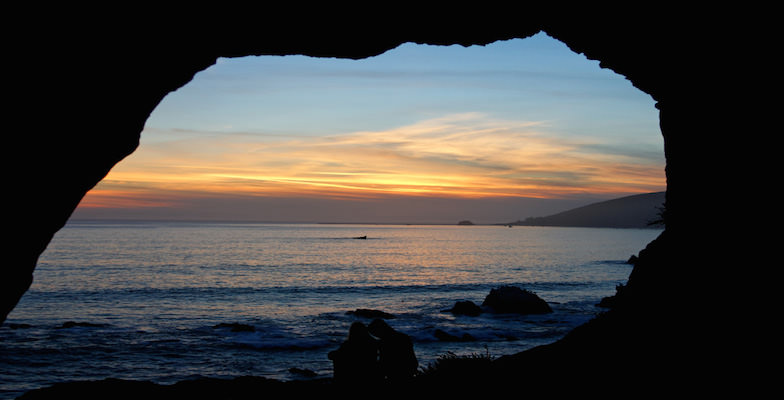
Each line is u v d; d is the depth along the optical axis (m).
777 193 8.20
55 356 23.64
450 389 10.09
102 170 7.97
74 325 30.14
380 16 8.84
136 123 8.27
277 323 32.19
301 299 44.47
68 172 7.28
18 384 19.84
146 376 20.89
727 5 8.58
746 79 8.77
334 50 9.24
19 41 6.27
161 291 47.75
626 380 8.77
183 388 12.03
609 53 10.67
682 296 9.82
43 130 6.73
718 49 9.07
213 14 8.01
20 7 6.16
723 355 8.16
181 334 28.31
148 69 7.89
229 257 91.56
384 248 131.25
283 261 85.19
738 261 8.77
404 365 9.09
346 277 62.84
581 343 11.09
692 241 10.17
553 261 92.69
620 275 67.62
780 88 8.20
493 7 9.16
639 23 9.60
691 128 10.38
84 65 6.99
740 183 8.97
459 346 26.06
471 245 153.88
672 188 11.34
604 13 9.55
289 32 8.73
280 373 21.41
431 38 9.52
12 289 6.92
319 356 24.27
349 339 9.07
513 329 30.22
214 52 8.70
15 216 6.65
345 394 8.94
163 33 7.72
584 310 37.22
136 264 75.12
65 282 53.16
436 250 125.94
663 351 9.11
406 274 67.69
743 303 8.42
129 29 7.30
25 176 6.65
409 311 37.47
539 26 9.88
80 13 6.69
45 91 6.65
